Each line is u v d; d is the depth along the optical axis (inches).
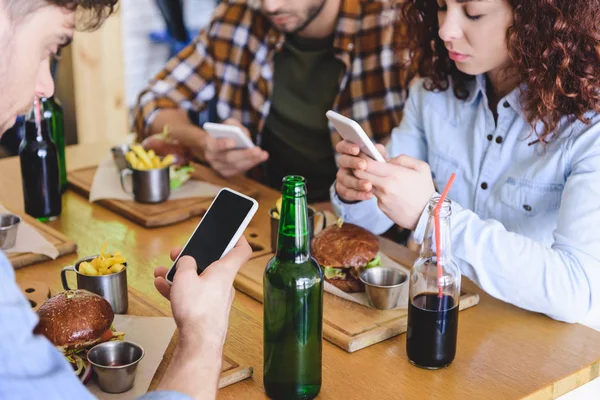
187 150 88.0
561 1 59.7
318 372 48.0
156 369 49.6
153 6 148.1
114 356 48.4
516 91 67.2
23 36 37.9
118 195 82.7
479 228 60.1
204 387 41.3
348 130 61.8
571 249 59.4
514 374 51.3
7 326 34.0
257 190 86.3
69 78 139.1
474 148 71.6
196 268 46.1
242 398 48.3
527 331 57.4
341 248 61.1
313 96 102.0
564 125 64.7
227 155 88.4
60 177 84.7
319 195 102.6
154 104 106.2
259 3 103.5
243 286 62.3
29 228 73.0
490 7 61.1
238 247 47.7
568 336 56.7
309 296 46.0
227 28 106.3
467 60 64.6
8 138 120.9
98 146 102.9
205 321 43.4
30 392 33.8
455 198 74.0
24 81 39.1
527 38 61.2
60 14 39.3
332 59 100.4
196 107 109.5
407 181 61.6
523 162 68.3
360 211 73.9
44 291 60.4
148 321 55.6
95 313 49.8
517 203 68.4
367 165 61.9
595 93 61.3
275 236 68.4
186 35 148.8
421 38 73.2
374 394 48.8
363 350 54.0
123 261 58.5
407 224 62.9
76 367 48.1
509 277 58.9
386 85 97.9
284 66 103.3
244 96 107.4
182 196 83.4
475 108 72.4
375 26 97.1
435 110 75.0
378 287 57.1
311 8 94.7
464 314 59.9
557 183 65.6
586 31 59.9
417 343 51.3
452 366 52.2
